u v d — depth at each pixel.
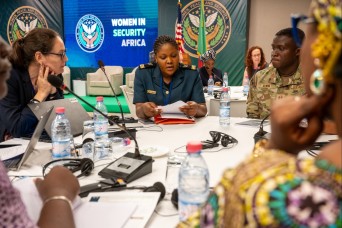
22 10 7.23
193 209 0.79
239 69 6.41
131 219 0.82
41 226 0.65
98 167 1.24
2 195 0.51
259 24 6.25
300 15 0.42
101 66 2.16
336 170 0.35
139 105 2.21
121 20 6.91
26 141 1.65
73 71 7.35
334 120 0.39
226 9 6.23
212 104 3.34
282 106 0.44
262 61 4.59
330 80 0.35
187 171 0.90
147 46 6.89
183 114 2.11
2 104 1.74
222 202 0.42
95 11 6.99
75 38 7.24
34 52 1.79
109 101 5.80
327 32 0.34
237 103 3.38
